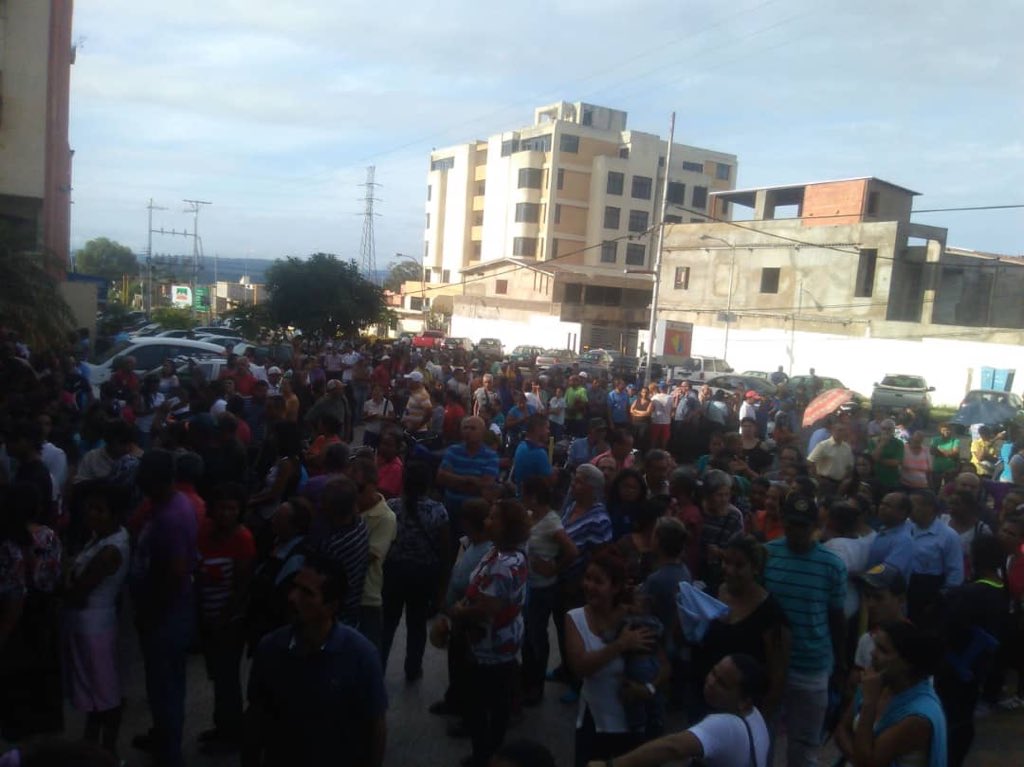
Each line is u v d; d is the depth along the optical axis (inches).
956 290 1710.1
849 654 229.8
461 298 2482.8
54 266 785.6
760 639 169.8
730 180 3142.2
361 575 196.4
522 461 320.2
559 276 2208.4
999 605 190.4
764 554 176.6
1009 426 587.8
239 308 1364.4
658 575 194.4
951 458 480.1
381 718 130.6
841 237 1610.5
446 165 3373.5
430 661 268.1
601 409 655.8
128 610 289.4
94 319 1104.2
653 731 170.7
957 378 1407.5
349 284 1371.8
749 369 1663.4
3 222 765.9
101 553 180.1
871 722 147.9
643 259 2965.1
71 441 343.3
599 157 2878.9
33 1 984.3
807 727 186.9
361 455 234.7
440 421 493.4
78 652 181.5
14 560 174.9
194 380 466.3
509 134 3043.8
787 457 350.9
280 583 182.5
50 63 1023.6
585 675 159.8
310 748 127.2
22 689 194.5
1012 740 244.7
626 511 260.7
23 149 987.3
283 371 703.1
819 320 1603.1
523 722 230.4
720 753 126.2
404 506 234.8
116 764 75.5
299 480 257.4
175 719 182.2
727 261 1781.5
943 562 253.1
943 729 141.0
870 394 1492.4
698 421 644.1
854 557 231.9
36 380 417.4
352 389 735.1
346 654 128.8
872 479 362.3
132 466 261.3
